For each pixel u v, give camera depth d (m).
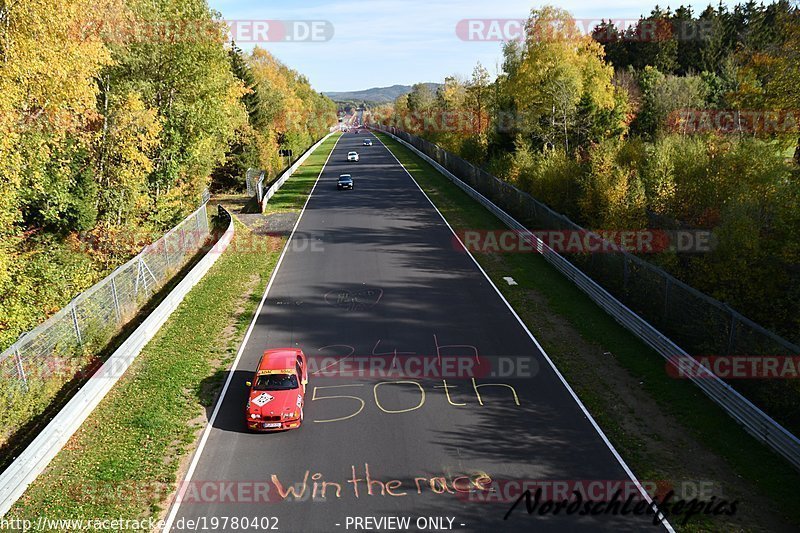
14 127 22.00
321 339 22.31
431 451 15.25
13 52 20.59
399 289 27.88
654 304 23.27
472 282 28.84
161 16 35.75
